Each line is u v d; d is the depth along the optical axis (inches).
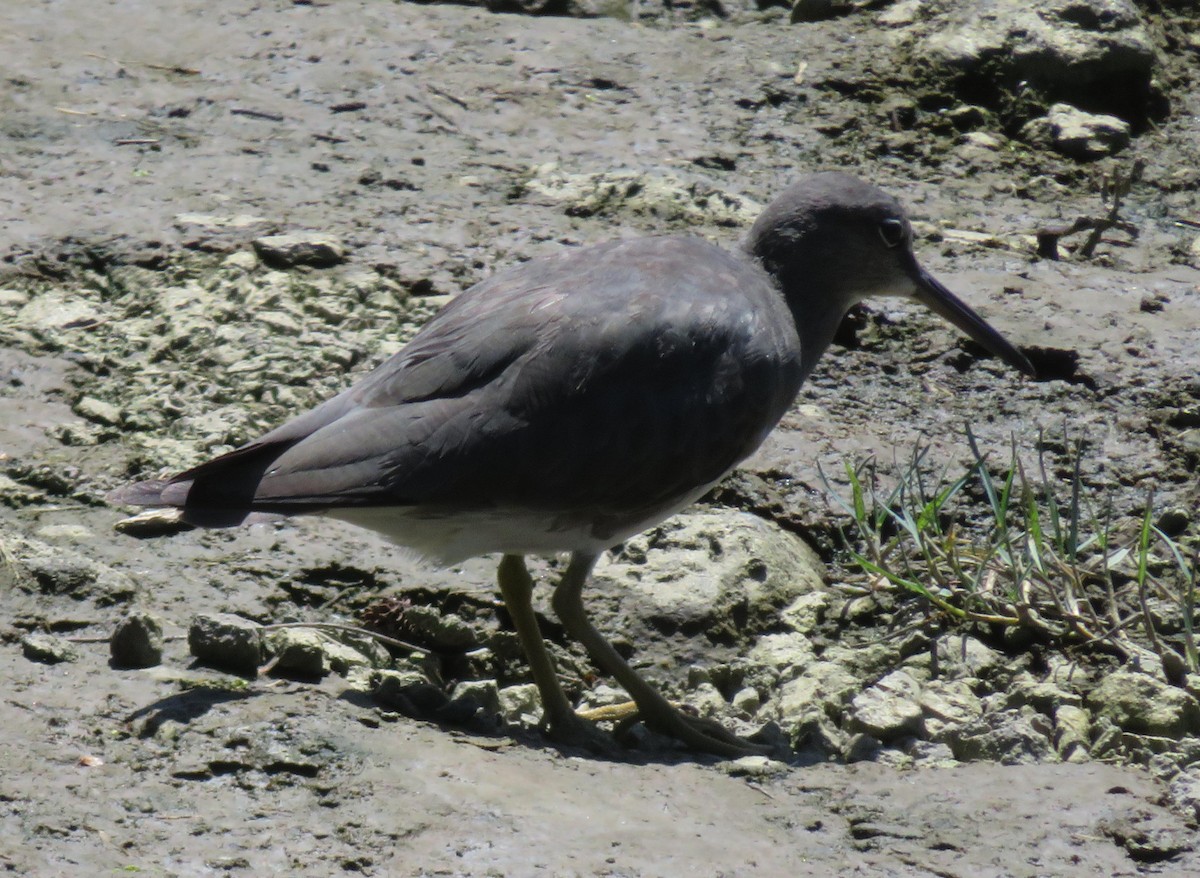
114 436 464.1
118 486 440.5
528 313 365.4
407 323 530.6
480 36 752.3
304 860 290.2
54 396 482.0
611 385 362.6
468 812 308.0
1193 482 484.4
